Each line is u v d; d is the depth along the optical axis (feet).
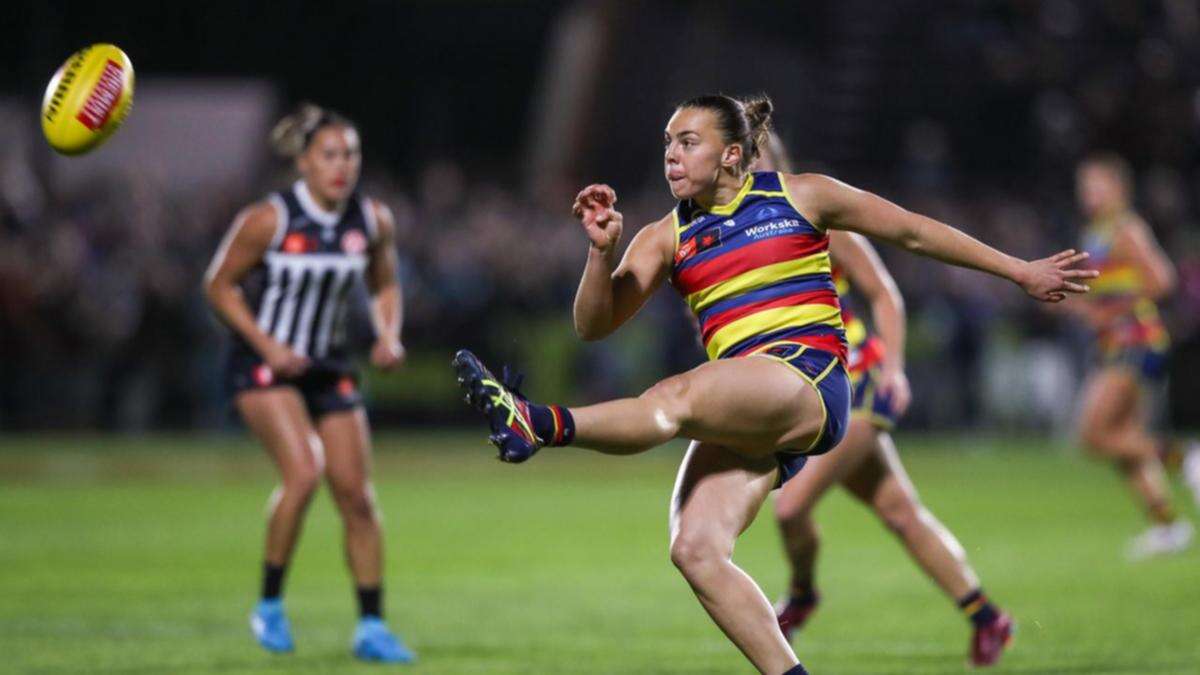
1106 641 82.33
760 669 53.26
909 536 76.89
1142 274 123.24
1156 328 124.06
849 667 76.33
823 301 57.21
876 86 312.50
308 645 82.33
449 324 233.35
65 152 64.69
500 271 233.76
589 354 231.09
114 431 225.35
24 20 289.12
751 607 53.42
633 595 101.71
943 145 308.40
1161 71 299.17
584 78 306.96
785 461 57.98
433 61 326.24
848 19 319.27
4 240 224.33
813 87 315.37
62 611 92.48
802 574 80.84
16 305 219.20
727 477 55.77
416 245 235.20
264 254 81.00
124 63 65.57
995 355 241.14
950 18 317.63
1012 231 254.06
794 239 56.90
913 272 239.71
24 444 218.18
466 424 242.37
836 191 57.16
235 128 263.70
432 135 323.78
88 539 130.93
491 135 330.13
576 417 51.96
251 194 233.35
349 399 81.61
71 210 238.68
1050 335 241.14
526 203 268.82
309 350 81.46
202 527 140.56
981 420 240.73
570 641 83.87
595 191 54.44
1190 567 113.80
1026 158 306.76
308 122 81.56
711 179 56.80
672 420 52.95
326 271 81.51
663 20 315.58
